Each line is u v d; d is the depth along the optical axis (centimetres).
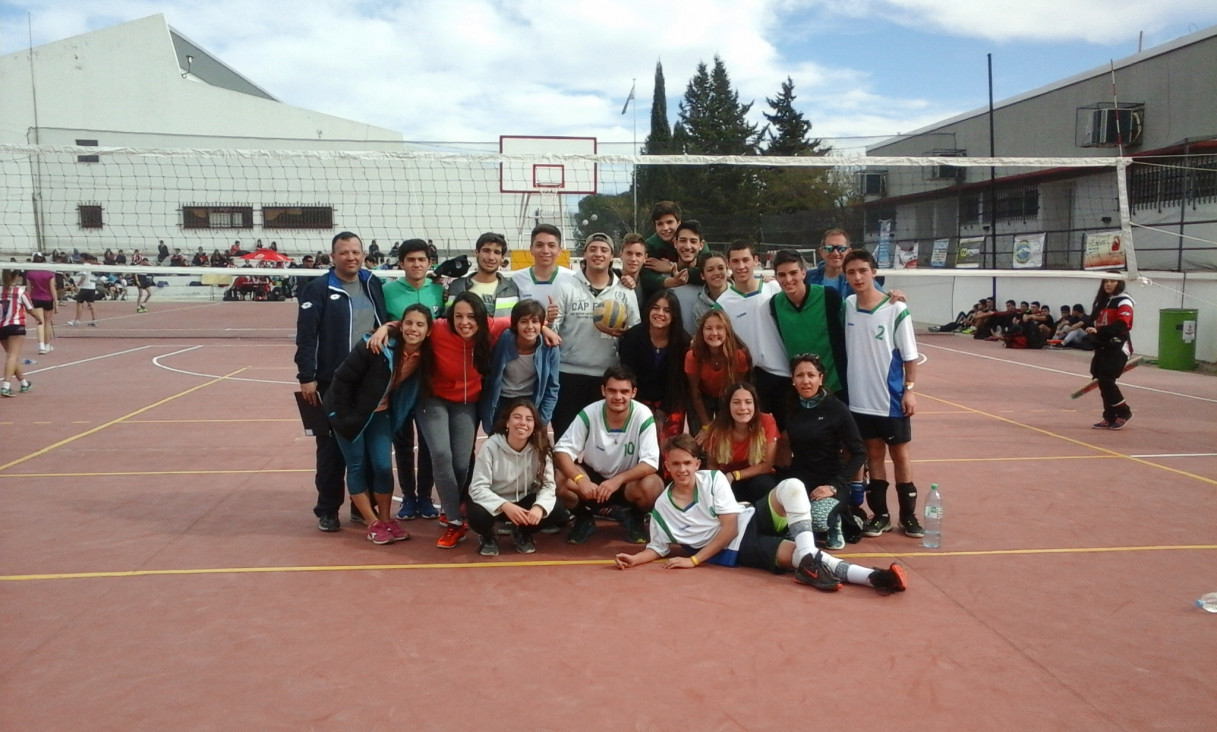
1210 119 1811
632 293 604
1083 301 1942
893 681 368
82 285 2267
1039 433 929
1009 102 2469
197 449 833
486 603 455
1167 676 375
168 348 1747
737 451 561
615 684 364
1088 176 2147
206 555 529
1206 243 1698
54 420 975
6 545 542
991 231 2461
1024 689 362
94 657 387
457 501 552
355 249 575
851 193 3753
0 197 2930
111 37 3609
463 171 2938
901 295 562
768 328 602
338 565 515
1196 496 671
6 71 3550
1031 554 536
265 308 3034
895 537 577
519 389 578
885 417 566
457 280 610
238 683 364
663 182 4453
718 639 409
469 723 333
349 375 534
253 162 3034
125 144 3095
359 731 327
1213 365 1519
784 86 5684
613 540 577
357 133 3838
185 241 3064
